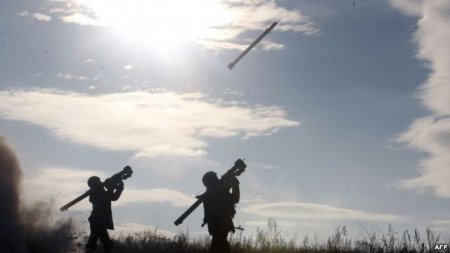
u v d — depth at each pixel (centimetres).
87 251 1959
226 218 1739
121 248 2147
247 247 2131
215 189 1748
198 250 2119
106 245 1977
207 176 1761
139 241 2217
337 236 2123
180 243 2169
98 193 1984
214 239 1736
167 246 2167
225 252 1733
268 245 2139
